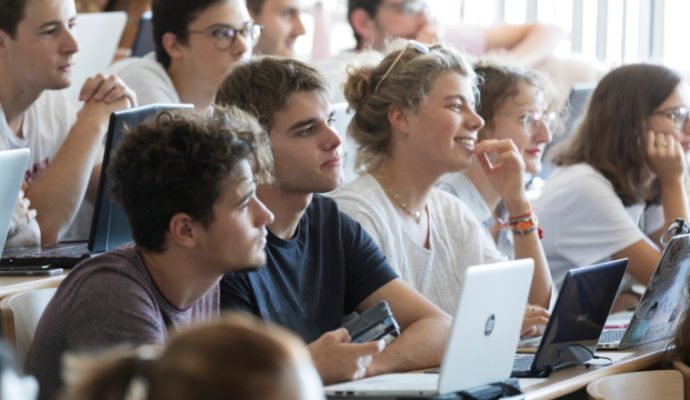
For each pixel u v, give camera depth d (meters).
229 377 1.63
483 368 3.45
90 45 6.76
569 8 10.75
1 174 4.21
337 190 4.77
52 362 3.39
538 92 5.86
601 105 6.42
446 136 4.71
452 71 4.77
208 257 3.39
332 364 3.53
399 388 3.36
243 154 3.37
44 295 3.98
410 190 4.79
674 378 4.14
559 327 4.02
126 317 3.29
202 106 6.59
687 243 4.51
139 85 6.45
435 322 4.20
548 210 6.30
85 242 5.30
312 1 9.79
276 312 4.02
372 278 4.32
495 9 10.75
